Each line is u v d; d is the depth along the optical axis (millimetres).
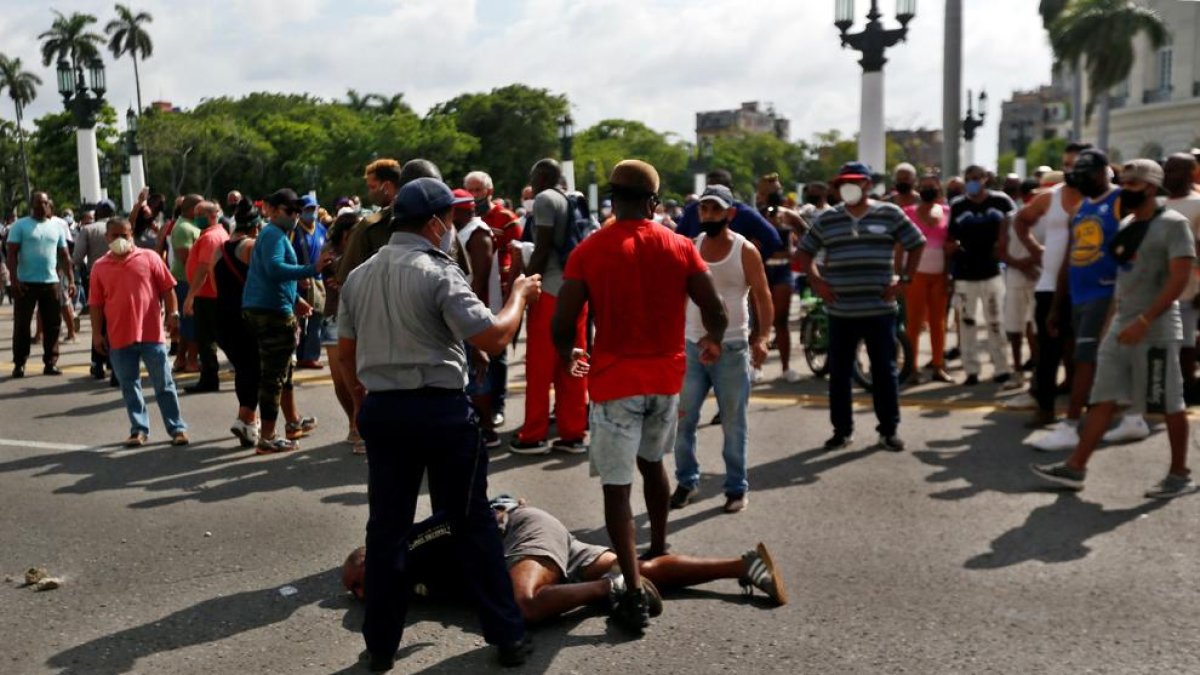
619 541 4125
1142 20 39938
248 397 7488
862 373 9219
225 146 92875
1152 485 6051
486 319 3684
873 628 4125
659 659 3889
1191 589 4453
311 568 4988
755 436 7609
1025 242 8602
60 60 31281
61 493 6410
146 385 10422
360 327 3773
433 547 4242
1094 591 4457
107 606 4555
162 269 7648
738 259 5609
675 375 4289
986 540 5152
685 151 129375
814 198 11977
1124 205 5695
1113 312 6504
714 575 4465
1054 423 7660
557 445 7250
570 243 6926
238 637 4199
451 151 98562
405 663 3891
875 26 17578
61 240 11164
